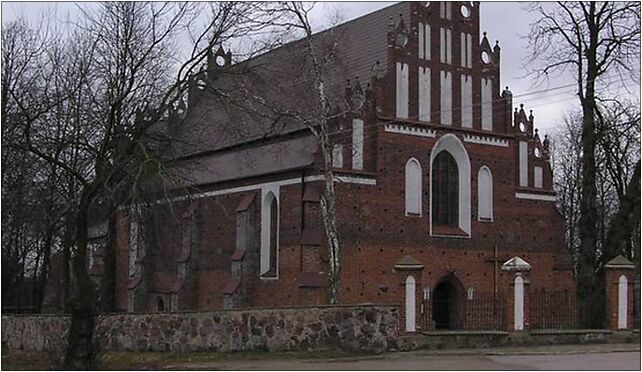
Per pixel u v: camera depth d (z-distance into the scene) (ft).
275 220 156.87
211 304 172.65
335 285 122.01
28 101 125.08
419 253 152.05
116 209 101.45
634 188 141.28
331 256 123.95
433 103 156.66
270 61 126.72
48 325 106.22
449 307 157.69
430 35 157.58
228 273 167.94
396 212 150.20
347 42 169.68
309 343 94.48
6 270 156.46
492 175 162.81
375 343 96.27
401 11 160.97
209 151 175.01
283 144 160.25
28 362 89.61
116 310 191.62
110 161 90.17
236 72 95.09
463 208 159.43
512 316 109.70
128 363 86.79
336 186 144.36
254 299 159.33
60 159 113.50
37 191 125.49
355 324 95.76
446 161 159.12
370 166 148.87
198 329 97.30
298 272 147.02
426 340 102.06
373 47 161.58
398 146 151.74
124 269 193.16
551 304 133.59
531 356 94.53
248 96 105.29
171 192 101.30
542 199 169.17
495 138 163.63
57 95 123.34
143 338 100.83
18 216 130.00
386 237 148.46
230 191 168.96
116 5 101.30
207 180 174.40
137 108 92.22
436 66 157.48
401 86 153.28
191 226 178.60
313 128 134.51
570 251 227.40
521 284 110.52
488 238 160.97
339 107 147.74
